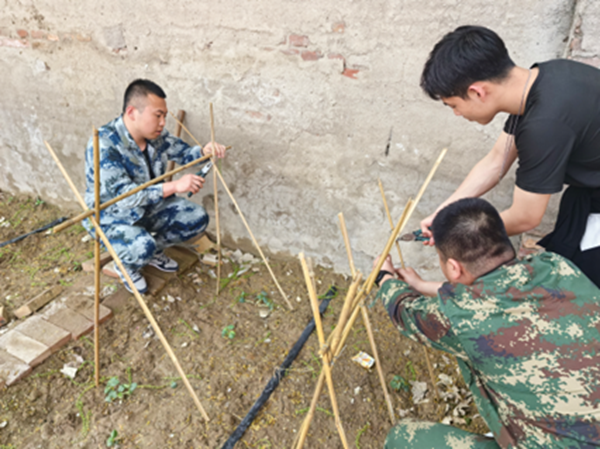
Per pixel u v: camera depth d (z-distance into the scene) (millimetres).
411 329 1529
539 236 2469
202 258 3416
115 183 2555
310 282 1484
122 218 2725
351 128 2719
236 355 2592
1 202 4219
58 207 4176
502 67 1461
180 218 3020
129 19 2990
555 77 1452
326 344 1538
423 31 2297
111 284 3076
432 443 1606
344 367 2525
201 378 2445
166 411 2260
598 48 1979
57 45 3318
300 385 2418
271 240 3402
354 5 2383
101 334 2691
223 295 3078
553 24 2045
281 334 2756
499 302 1314
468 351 1343
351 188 2914
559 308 1292
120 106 3355
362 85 2568
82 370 2480
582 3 1927
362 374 2486
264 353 2613
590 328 1273
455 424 2199
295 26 2572
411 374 2498
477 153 2459
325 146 2854
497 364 1307
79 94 3457
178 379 2438
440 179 2629
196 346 2648
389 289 1701
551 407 1271
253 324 2824
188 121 3207
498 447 1504
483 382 1508
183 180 2535
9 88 3725
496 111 1599
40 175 4082
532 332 1274
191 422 2205
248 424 2188
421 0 2232
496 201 2545
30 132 3879
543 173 1512
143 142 2752
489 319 1310
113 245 2725
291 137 2924
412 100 2484
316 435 2168
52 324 2713
